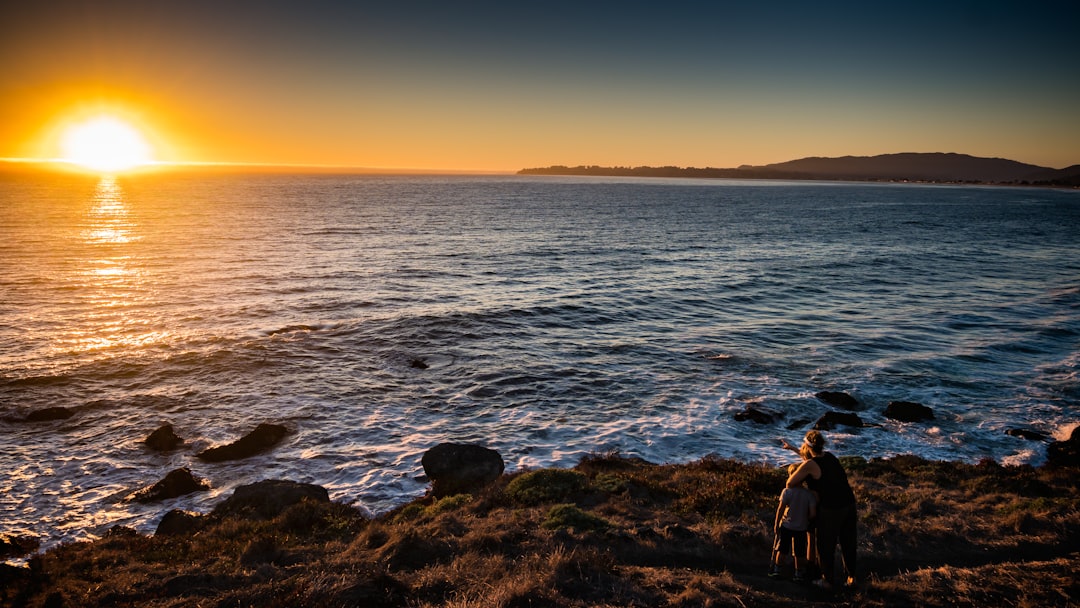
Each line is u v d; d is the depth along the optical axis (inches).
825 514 301.3
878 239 3435.0
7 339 1233.4
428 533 412.8
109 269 2033.7
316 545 430.3
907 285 1978.3
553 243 2979.8
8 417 882.1
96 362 1108.5
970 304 1685.5
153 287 1755.7
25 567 435.2
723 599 288.5
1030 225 4562.0
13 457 772.0
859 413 929.5
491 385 1038.4
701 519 451.8
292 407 936.9
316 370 1097.4
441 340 1279.5
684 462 763.4
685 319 1491.1
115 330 1309.1
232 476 734.5
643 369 1119.6
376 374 1085.1
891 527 419.5
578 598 292.0
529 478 543.5
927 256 2714.1
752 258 2564.0
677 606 282.7
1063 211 6496.1
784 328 1409.9
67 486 706.8
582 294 1750.7
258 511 577.3
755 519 439.5
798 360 1172.5
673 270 2210.9
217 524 547.2
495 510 484.1
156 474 740.0
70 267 2057.1
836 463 305.7
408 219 4220.0
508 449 801.6
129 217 4028.1
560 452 792.3
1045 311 1598.2
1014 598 295.7
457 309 1529.3
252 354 1167.6
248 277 1934.1
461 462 630.5
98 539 557.0
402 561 356.2
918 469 663.1
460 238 3125.0
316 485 671.1
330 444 819.4
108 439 827.4
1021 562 354.6
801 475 310.7
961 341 1305.4
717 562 359.3
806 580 312.3
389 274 2027.6
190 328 1333.7
